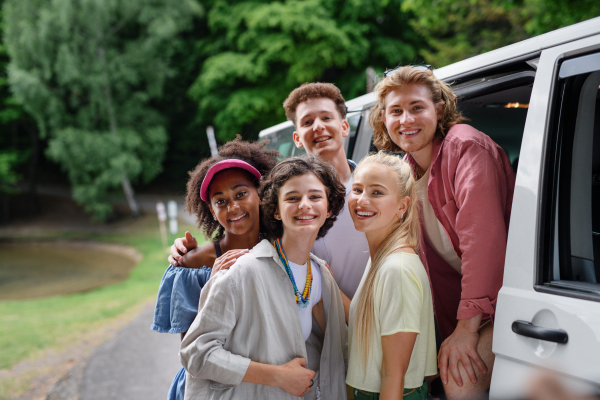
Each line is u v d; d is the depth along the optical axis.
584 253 1.37
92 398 4.07
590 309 1.18
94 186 21.17
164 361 4.85
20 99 19.78
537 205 1.37
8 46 20.11
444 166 1.66
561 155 1.39
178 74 24.45
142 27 21.83
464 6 10.09
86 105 21.83
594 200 1.69
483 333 1.49
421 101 1.68
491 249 1.45
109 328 6.47
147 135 22.31
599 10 5.74
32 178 26.33
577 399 1.16
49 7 20.00
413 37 17.89
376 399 1.54
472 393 1.45
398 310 1.46
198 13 21.48
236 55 18.88
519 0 7.02
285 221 1.50
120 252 17.42
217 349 1.43
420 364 1.53
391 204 1.55
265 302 1.49
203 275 1.78
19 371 4.93
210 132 14.32
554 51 1.44
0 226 23.69
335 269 2.17
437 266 1.86
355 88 17.23
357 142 2.52
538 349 1.27
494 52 1.67
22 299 11.08
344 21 17.61
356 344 1.59
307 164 1.52
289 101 2.36
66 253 17.88
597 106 1.70
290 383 1.43
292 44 17.00
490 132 2.53
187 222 20.77
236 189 1.76
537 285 1.32
